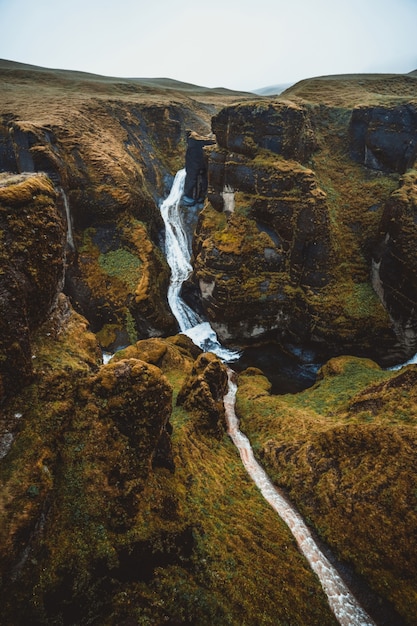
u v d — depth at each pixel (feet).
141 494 41.16
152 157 187.11
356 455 57.62
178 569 39.60
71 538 35.01
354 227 120.26
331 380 92.63
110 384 43.04
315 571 46.73
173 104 212.23
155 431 44.27
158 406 44.27
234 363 114.83
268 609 39.93
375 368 96.27
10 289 37.50
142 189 154.10
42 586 31.17
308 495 56.75
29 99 174.50
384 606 42.42
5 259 37.70
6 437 35.53
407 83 177.68
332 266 110.52
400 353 106.42
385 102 132.87
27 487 33.06
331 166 135.64
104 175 132.87
